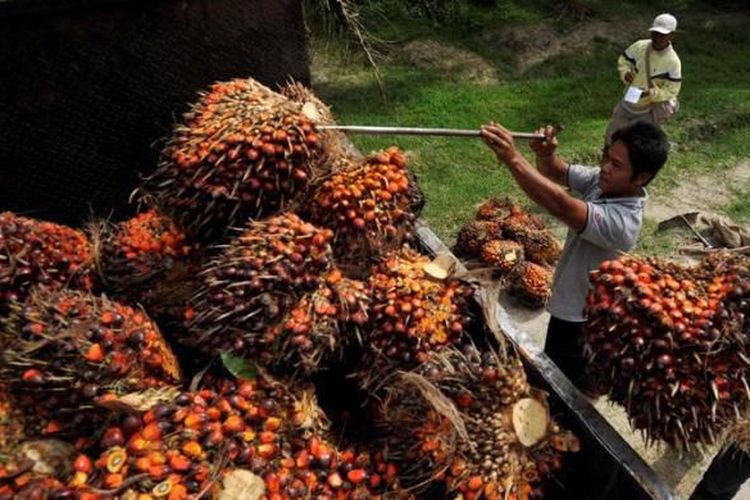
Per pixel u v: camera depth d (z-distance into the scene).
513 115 6.52
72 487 1.43
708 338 1.65
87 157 2.63
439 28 8.16
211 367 1.84
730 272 1.76
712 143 6.33
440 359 1.86
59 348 1.63
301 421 1.72
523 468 1.73
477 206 5.21
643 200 2.61
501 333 1.92
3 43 2.26
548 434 1.73
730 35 8.98
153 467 1.44
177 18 2.58
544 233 4.66
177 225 2.12
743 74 7.89
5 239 1.90
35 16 2.26
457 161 5.72
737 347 1.66
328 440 1.81
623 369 1.73
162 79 2.66
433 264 2.04
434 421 1.75
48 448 1.59
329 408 2.01
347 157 2.29
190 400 1.61
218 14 2.68
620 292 1.76
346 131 2.34
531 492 1.75
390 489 1.76
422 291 1.95
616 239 2.54
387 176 2.13
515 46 8.07
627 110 5.37
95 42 2.44
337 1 4.27
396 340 1.91
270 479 1.54
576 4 9.04
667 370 1.67
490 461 1.69
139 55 2.56
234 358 1.77
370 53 4.72
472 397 1.75
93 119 2.57
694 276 1.80
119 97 2.60
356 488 1.71
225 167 2.01
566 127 6.30
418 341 1.90
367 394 2.00
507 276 4.34
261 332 1.80
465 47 7.89
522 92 7.03
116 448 1.49
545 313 4.37
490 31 8.31
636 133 2.47
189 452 1.49
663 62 5.14
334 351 1.92
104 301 1.81
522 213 4.81
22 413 1.67
